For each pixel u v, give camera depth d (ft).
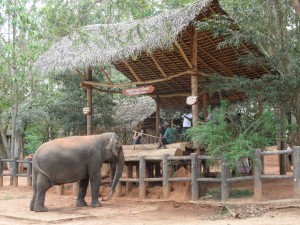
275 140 41.60
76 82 66.54
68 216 33.47
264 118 39.22
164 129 53.98
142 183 41.14
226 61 48.75
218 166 39.45
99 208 37.58
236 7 43.14
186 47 46.52
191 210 36.63
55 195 45.91
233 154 35.63
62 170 36.83
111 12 40.34
